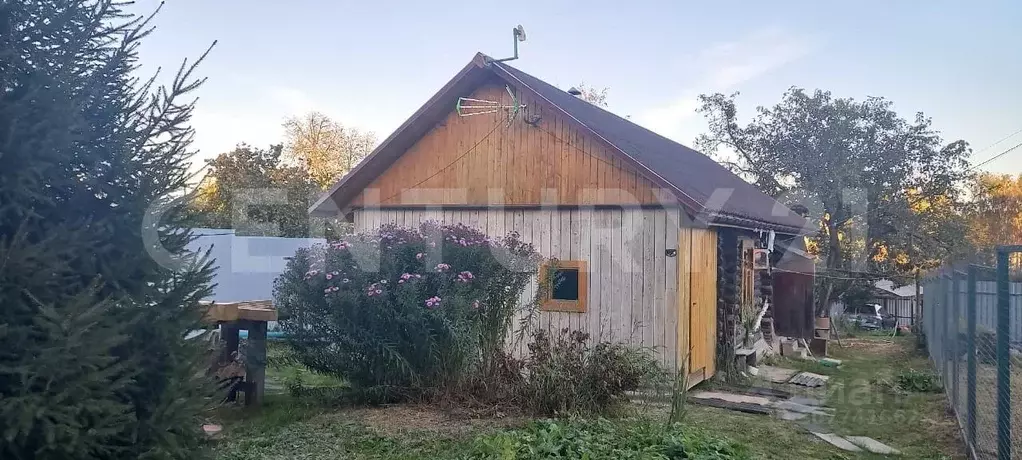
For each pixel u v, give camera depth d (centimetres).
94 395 341
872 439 743
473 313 805
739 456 602
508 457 566
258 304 881
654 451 582
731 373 1139
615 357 743
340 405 808
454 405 770
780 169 2444
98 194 379
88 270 367
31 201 353
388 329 812
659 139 1784
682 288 994
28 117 351
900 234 2305
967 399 693
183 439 396
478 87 1137
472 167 1130
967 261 855
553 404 727
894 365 1348
